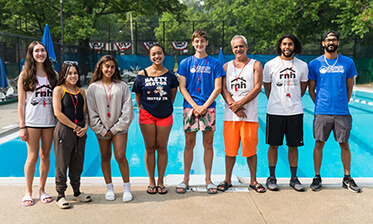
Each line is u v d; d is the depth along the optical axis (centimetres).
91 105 314
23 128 304
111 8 2423
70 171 315
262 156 601
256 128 349
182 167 533
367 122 885
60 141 298
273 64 353
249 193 337
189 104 344
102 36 4912
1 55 1185
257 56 2434
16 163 527
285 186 359
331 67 343
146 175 495
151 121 331
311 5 1980
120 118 312
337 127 343
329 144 668
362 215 283
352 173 493
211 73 343
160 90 327
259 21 2211
